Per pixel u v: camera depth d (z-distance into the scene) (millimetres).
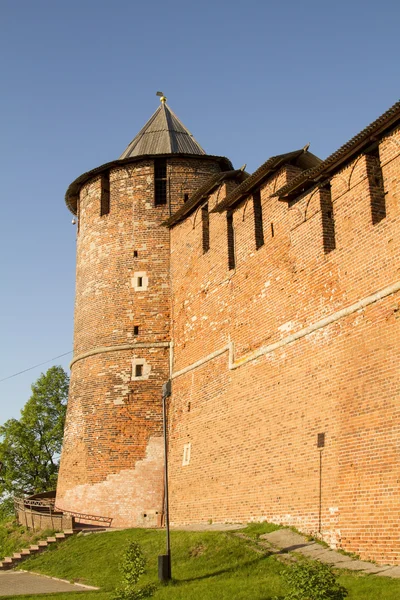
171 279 34094
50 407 53062
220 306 28953
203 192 30828
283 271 24734
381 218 20734
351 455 19859
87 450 33062
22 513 33688
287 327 24062
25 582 23375
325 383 21578
